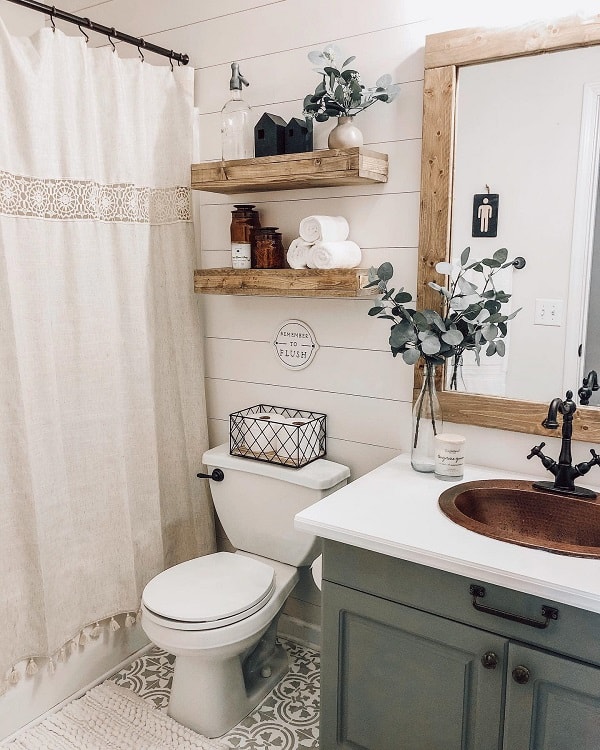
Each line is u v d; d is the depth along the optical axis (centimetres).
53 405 194
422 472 184
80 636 212
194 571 204
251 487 216
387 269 177
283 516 211
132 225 212
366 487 172
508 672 133
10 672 190
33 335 189
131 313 215
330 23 200
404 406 204
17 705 195
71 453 204
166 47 236
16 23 243
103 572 215
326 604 158
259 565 208
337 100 180
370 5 192
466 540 140
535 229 173
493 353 175
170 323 233
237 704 201
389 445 209
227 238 235
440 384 191
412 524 148
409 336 174
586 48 161
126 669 228
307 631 241
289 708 208
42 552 193
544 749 132
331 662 160
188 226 231
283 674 225
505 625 132
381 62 193
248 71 220
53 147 190
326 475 203
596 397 170
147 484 226
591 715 125
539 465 182
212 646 180
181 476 241
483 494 169
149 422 223
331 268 192
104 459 211
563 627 125
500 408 182
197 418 242
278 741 194
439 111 180
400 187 194
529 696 130
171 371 235
